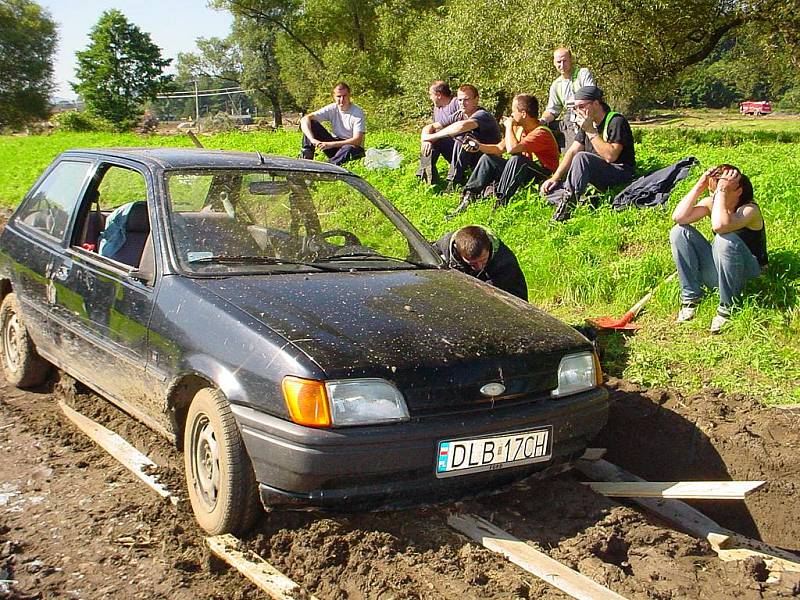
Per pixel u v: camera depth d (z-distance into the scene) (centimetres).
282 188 491
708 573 354
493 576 342
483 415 361
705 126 3334
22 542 377
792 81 2802
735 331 579
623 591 335
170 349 393
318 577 349
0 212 1433
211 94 9056
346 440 332
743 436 463
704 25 2244
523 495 415
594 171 866
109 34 7694
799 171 895
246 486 359
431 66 3544
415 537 372
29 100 7412
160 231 436
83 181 531
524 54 2192
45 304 523
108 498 420
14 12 7312
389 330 373
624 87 2366
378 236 496
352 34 5606
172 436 411
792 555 393
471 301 426
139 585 344
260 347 354
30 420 525
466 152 1016
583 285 693
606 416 406
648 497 423
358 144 1281
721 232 582
